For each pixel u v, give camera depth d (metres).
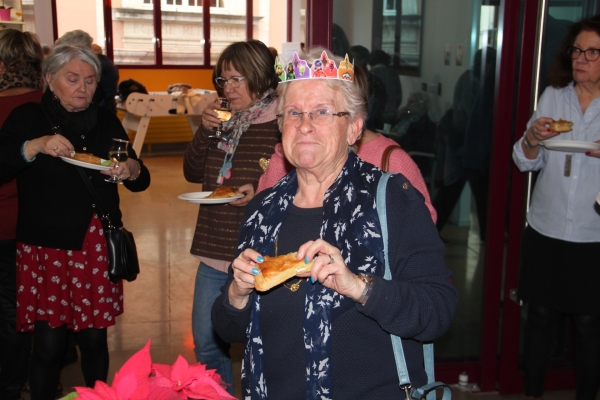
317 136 1.42
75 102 2.38
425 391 1.40
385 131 3.06
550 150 2.66
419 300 1.34
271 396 1.46
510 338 3.15
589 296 2.64
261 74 2.47
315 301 1.38
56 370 2.48
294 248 1.48
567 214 2.62
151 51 11.07
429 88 3.03
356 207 1.43
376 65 2.99
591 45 2.48
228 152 2.54
